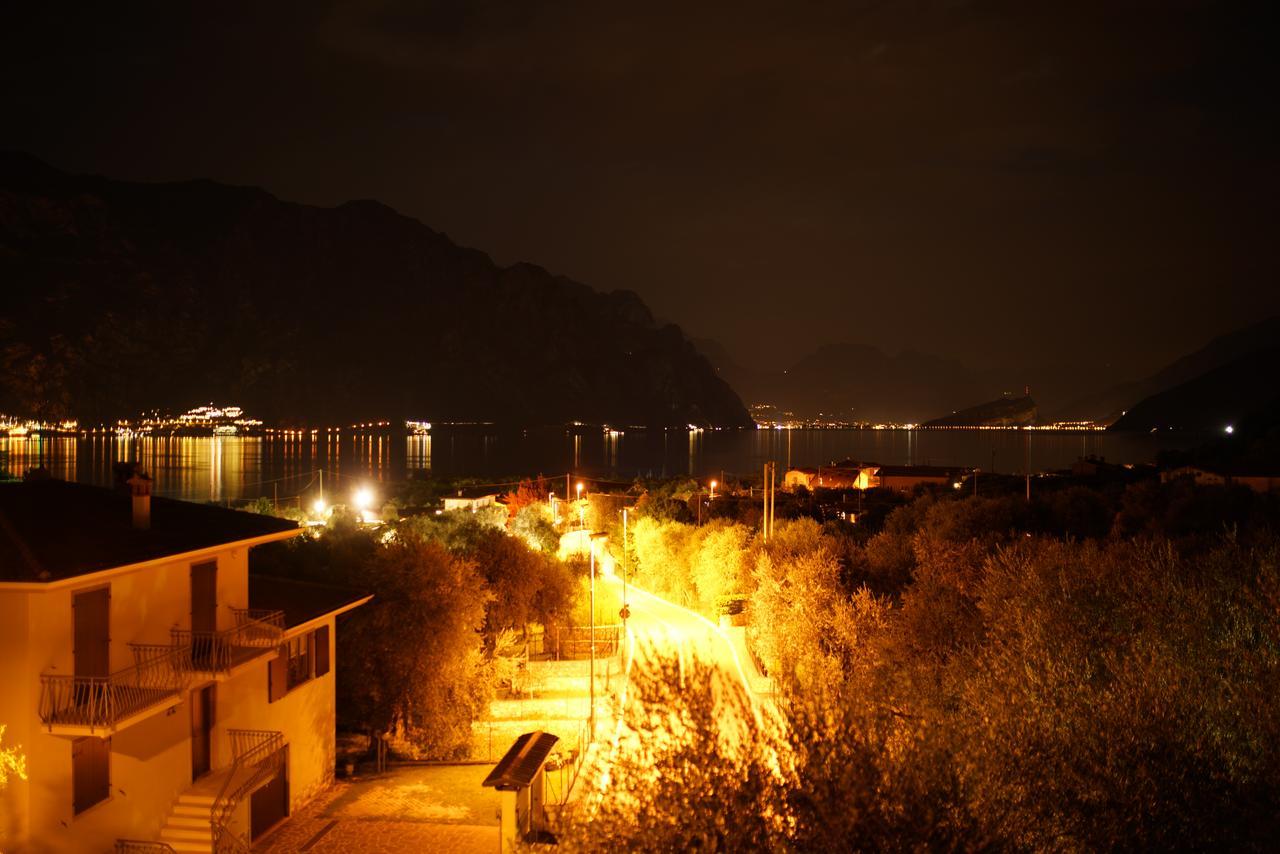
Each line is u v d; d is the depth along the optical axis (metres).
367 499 83.38
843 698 12.36
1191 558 22.91
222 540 23.09
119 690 18.70
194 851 20.36
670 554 65.19
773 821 11.12
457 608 31.67
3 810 17.31
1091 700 14.73
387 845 22.89
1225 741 13.85
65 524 20.81
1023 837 11.59
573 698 35.84
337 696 30.58
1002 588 23.36
